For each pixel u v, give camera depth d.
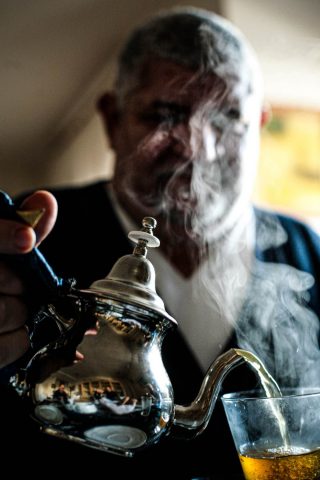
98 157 3.43
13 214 0.46
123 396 0.45
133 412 0.46
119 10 2.52
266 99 2.03
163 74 1.02
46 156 4.49
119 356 0.47
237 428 0.57
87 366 0.46
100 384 0.45
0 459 0.79
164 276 1.04
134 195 1.05
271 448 0.54
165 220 1.04
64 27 2.64
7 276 0.48
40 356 0.49
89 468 0.80
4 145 4.29
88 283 1.04
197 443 0.84
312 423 0.54
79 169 3.86
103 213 1.11
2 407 0.81
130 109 1.05
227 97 1.02
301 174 2.02
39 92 3.35
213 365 0.58
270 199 1.99
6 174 4.53
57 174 4.38
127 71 1.09
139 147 1.03
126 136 1.05
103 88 3.15
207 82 1.02
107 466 0.81
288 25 2.07
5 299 0.49
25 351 0.52
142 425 0.47
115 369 0.46
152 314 0.48
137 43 1.10
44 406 0.46
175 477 0.81
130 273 0.49
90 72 3.09
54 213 0.48
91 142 3.59
